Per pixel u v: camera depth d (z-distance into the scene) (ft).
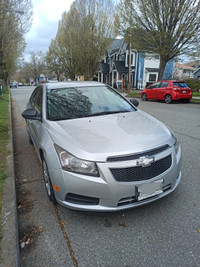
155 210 8.84
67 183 7.45
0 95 57.72
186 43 49.57
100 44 89.66
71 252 6.93
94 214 7.57
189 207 8.98
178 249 6.91
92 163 7.20
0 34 35.35
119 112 11.44
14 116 32.12
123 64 104.22
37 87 15.48
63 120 10.11
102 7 86.33
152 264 6.41
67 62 108.17
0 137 17.90
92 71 94.53
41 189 10.86
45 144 8.71
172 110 34.60
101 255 6.78
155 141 8.09
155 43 51.90
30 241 7.43
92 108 11.43
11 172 11.39
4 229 7.20
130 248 7.02
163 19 48.26
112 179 7.14
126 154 7.31
